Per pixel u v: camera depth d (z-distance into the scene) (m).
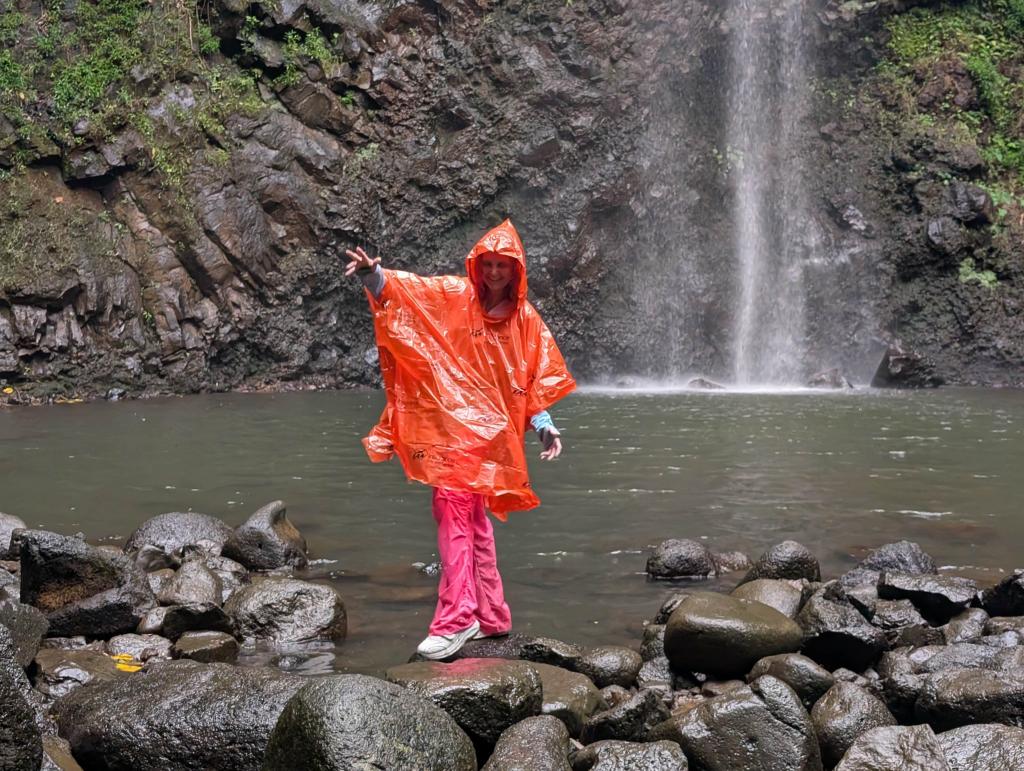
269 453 10.22
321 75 18.39
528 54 19.31
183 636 4.56
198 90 17.75
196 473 9.03
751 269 21.00
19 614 4.14
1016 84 22.08
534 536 6.77
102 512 7.42
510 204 19.36
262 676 3.57
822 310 20.86
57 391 15.81
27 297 15.79
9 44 17.06
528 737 3.38
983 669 3.85
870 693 3.91
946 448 10.62
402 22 19.12
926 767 3.20
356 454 10.16
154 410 14.27
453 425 4.32
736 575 5.94
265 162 17.81
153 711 3.45
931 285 20.77
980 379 20.12
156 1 17.84
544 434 4.48
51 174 16.80
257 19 18.14
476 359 4.37
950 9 22.47
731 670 4.25
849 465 9.52
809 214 21.17
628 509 7.59
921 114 21.66
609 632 4.87
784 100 21.55
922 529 7.00
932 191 20.78
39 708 3.60
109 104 17.00
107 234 16.75
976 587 5.18
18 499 7.85
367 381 18.44
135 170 17.03
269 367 17.88
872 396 16.73
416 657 4.26
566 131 19.41
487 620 4.50
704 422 12.89
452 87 19.20
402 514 7.42
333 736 2.87
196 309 17.11
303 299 18.06
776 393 17.34
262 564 5.97
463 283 4.41
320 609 4.79
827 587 5.20
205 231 17.25
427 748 2.98
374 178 18.59
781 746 3.40
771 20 21.08
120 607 4.76
